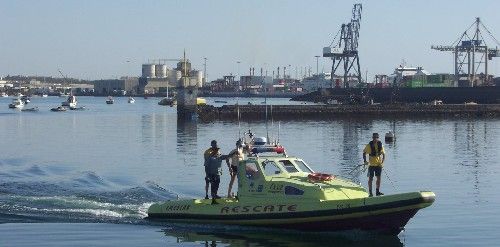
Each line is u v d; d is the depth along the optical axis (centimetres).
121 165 4169
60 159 4634
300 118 10419
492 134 6938
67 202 2542
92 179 3356
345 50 17462
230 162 2367
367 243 1995
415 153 4934
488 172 3744
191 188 3048
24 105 18375
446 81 15388
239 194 2206
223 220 2184
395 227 2047
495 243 1992
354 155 4781
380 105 11025
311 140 6188
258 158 2209
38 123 9662
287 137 6569
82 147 5644
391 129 7812
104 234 2106
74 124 9344
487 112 10869
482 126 8344
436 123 9075
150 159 4534
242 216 2155
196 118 10106
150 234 2112
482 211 2486
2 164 4306
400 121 9600
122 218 2325
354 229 2050
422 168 3959
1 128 8519
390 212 1989
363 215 2005
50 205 2495
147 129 8044
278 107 10506
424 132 7275
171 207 2288
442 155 4772
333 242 2005
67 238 2053
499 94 12962
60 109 14562
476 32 16312
